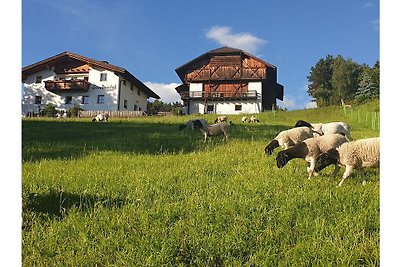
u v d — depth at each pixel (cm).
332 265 452
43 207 677
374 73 7412
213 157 1206
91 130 2091
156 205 703
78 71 5166
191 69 5841
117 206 700
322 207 649
